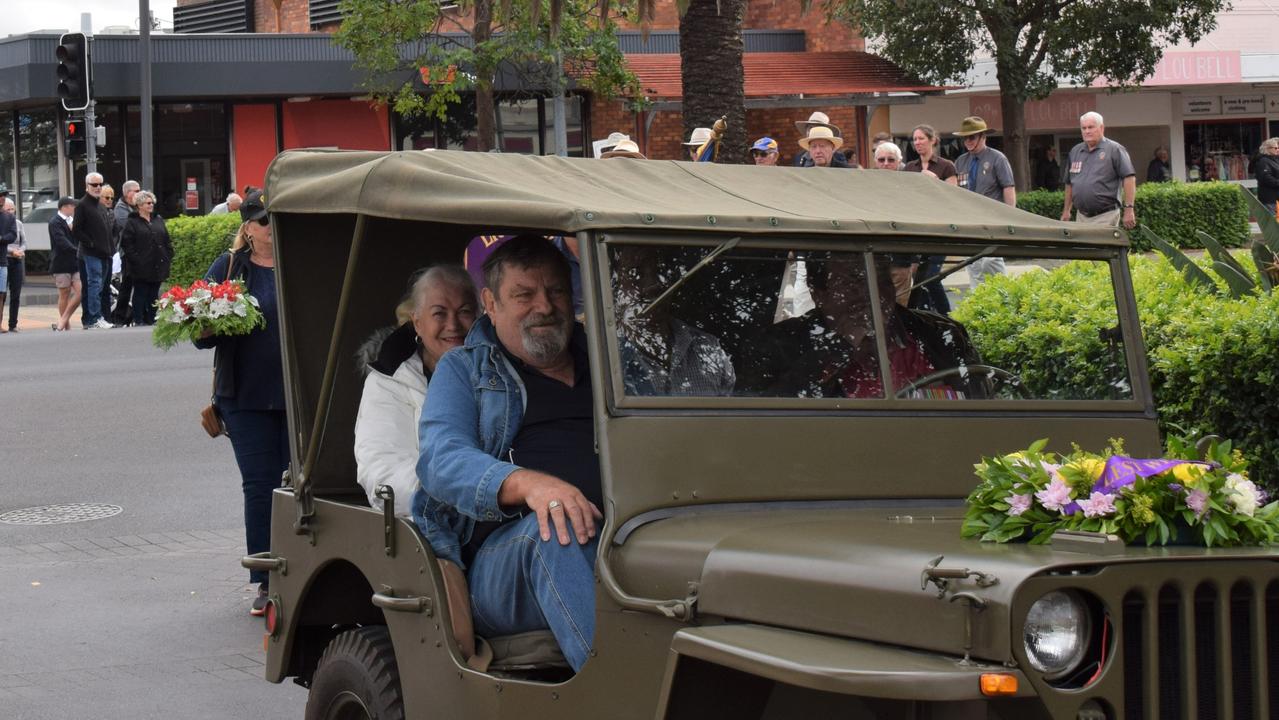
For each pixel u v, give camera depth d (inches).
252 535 300.5
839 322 159.2
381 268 208.1
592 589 149.3
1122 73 1048.8
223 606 313.1
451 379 170.6
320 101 1197.1
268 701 249.3
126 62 1145.4
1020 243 171.9
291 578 195.0
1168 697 120.0
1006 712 116.5
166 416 551.5
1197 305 280.8
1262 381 251.8
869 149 1177.4
